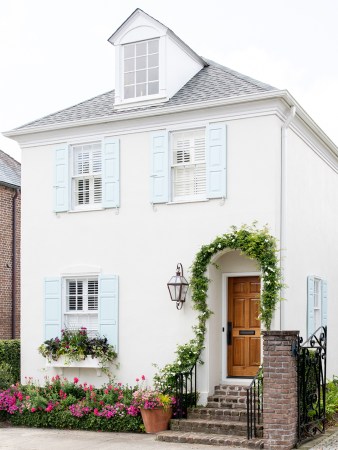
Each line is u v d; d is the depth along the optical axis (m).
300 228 15.57
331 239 18.70
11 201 22.39
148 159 15.41
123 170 15.69
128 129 15.69
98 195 16.22
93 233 15.93
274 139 14.06
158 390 13.86
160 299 14.96
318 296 17.09
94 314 15.94
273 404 11.37
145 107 15.74
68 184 16.31
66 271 16.12
